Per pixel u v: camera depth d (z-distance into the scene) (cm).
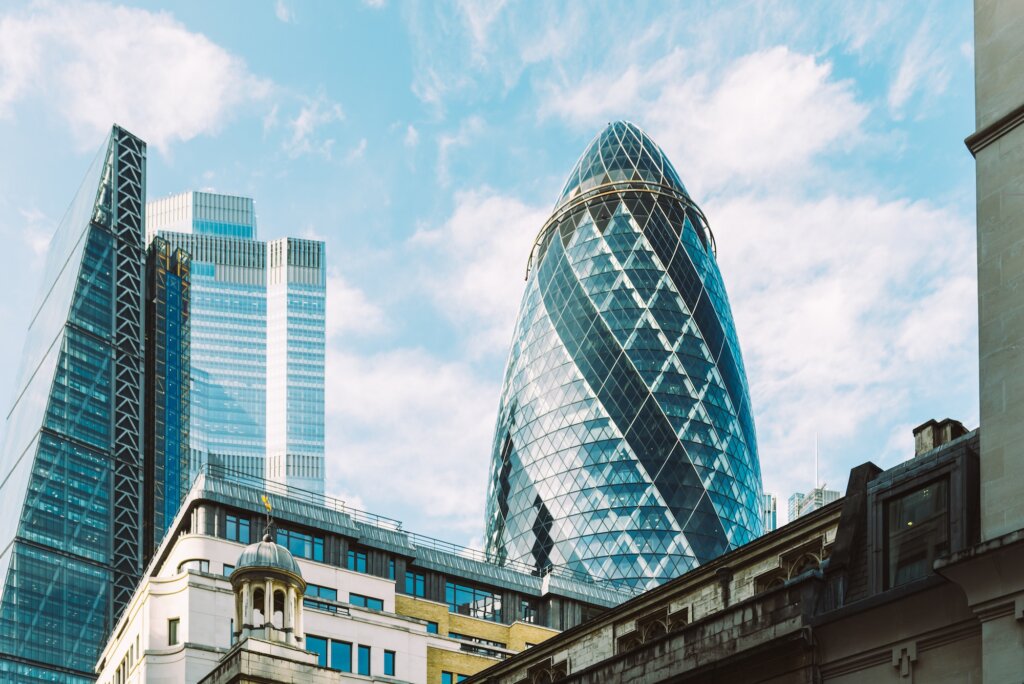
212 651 8944
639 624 5856
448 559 11888
